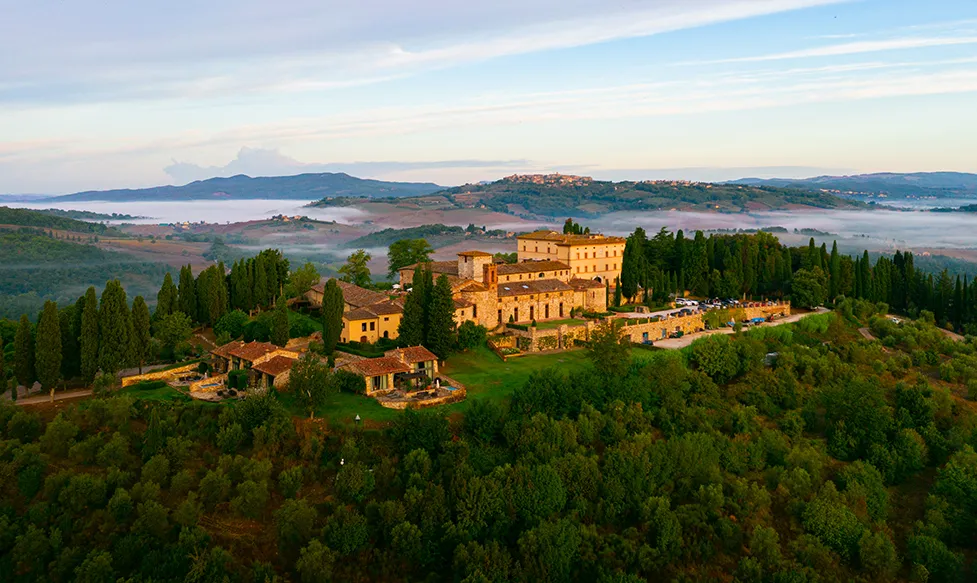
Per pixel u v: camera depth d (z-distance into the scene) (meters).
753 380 126.12
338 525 78.44
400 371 105.56
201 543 75.19
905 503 104.06
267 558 76.81
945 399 123.25
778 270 187.38
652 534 89.25
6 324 126.31
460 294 138.62
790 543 91.50
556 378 107.25
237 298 146.62
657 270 179.12
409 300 122.62
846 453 110.75
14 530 73.31
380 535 81.25
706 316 155.50
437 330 121.19
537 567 80.62
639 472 94.62
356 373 104.50
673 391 114.88
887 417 113.31
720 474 99.69
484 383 113.06
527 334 135.25
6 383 96.19
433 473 87.88
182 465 83.31
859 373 133.00
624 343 121.75
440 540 81.50
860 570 90.81
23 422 84.50
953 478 101.81
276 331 121.25
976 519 97.31
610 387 111.12
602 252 183.88
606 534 89.19
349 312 129.62
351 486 82.31
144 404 91.75
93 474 80.25
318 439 88.81
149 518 75.06
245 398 93.81
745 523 93.94
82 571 69.94
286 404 97.62
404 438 91.12
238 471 82.94
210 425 89.38
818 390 126.00
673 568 86.62
